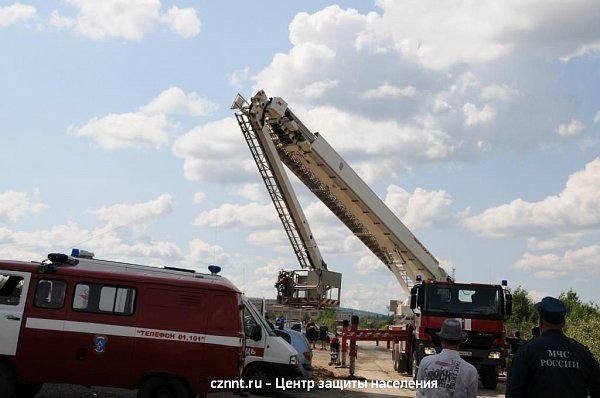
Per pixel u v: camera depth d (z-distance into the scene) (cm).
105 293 1260
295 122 2883
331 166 2973
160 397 1245
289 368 1664
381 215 3138
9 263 1262
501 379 2608
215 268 1396
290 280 3344
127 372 1238
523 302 4762
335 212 3256
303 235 3148
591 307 4034
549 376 582
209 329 1259
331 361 2903
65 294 1252
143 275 1275
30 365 1227
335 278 3331
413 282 3284
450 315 2155
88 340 1239
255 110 2800
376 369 2784
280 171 2912
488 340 2139
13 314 1235
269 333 1697
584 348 596
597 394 591
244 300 1697
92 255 1430
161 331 1251
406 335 2561
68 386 1534
